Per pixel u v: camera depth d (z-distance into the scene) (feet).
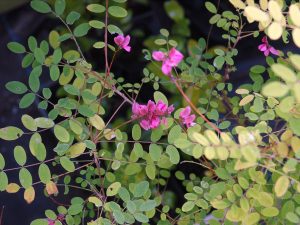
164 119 1.38
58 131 1.31
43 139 2.32
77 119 1.50
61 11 1.44
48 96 1.38
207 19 2.60
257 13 1.05
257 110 1.36
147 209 1.28
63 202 2.21
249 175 1.29
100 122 1.41
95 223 1.36
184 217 1.52
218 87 1.69
